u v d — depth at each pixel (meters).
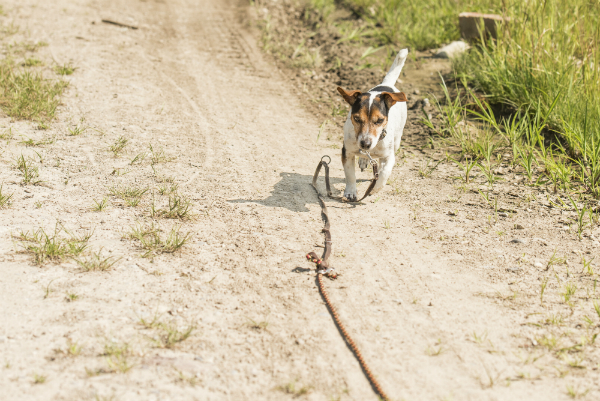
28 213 4.62
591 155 5.77
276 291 3.76
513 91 7.33
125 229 4.50
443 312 3.58
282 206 5.08
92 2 12.57
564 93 6.79
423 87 8.56
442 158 6.39
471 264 4.18
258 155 6.28
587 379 3.01
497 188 5.61
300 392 2.86
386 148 4.92
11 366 2.93
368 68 9.44
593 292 3.82
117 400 2.74
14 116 6.76
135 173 5.58
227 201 5.12
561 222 4.88
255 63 9.80
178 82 8.62
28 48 9.30
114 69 8.90
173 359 3.07
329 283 3.88
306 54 10.02
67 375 2.89
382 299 3.72
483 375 3.04
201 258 4.14
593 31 7.21
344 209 5.10
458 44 9.76
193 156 6.12
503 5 8.08
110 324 3.32
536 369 3.09
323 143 6.78
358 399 2.84
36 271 3.81
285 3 13.24
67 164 5.66
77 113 7.11
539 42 7.30
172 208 4.78
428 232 4.68
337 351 3.20
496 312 3.59
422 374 3.04
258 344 3.23
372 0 12.20
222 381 2.93
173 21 11.80
